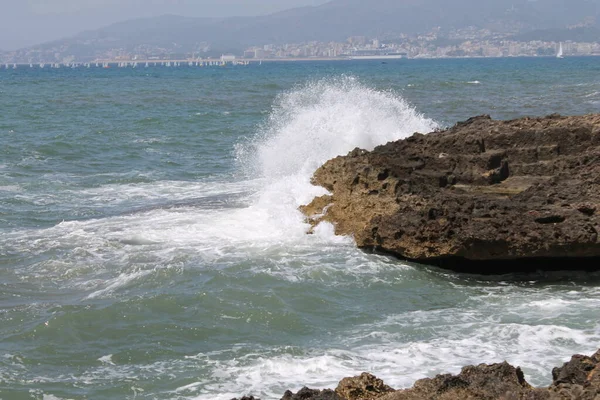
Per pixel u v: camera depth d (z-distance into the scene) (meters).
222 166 32.53
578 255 17.11
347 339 13.66
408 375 11.95
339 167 21.41
